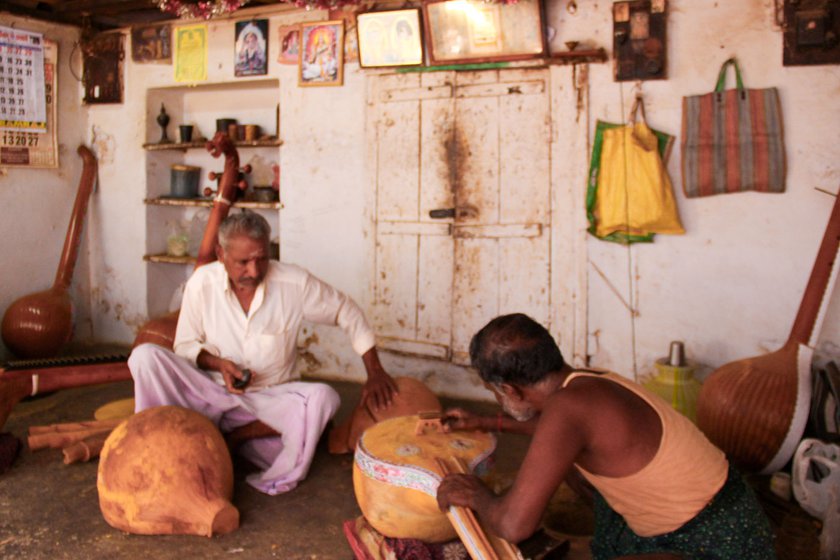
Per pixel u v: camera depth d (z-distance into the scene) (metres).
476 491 2.11
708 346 3.97
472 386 4.64
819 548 2.68
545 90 4.25
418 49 4.52
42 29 5.50
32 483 3.29
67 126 5.77
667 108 3.95
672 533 1.89
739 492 1.89
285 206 5.19
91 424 3.80
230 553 2.71
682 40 3.88
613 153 4.02
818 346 3.66
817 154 3.65
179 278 6.13
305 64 4.96
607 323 4.20
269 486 3.21
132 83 5.71
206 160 6.03
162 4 4.14
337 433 3.58
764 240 3.79
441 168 4.59
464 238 4.56
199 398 3.28
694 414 3.62
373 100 4.77
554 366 1.94
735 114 3.77
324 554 2.72
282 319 3.35
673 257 4.00
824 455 2.96
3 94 5.30
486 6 4.21
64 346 5.91
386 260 4.84
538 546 2.65
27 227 5.54
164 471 2.79
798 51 3.63
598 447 1.80
